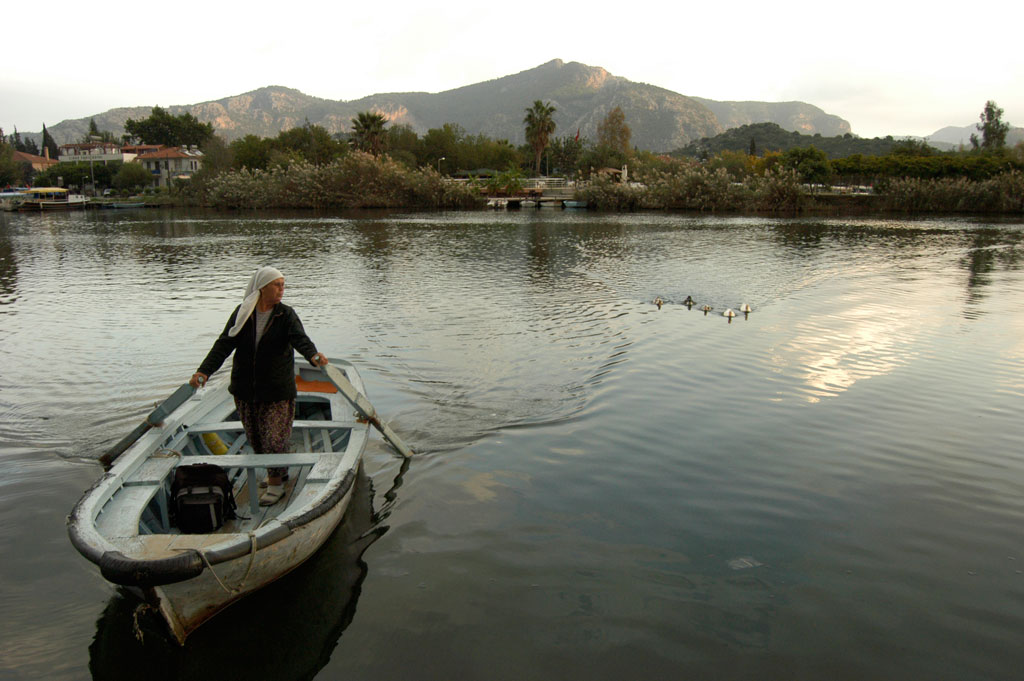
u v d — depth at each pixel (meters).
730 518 5.61
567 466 6.60
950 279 19.61
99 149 137.50
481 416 7.94
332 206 70.06
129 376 9.65
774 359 10.54
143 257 26.06
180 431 5.98
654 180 69.00
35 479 6.25
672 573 4.80
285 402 5.65
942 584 4.71
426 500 5.88
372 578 4.72
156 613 3.88
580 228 40.62
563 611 4.38
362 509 5.71
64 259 25.48
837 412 8.17
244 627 4.22
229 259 25.14
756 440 7.29
